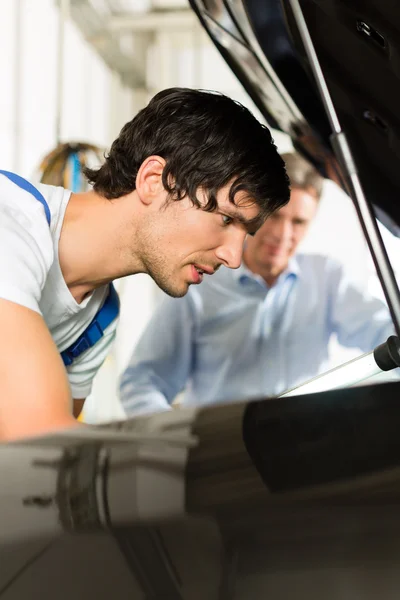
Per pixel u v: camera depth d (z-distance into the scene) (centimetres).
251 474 28
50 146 640
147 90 794
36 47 609
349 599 20
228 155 107
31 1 595
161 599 21
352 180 76
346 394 40
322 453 30
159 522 24
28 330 81
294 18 74
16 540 24
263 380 266
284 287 268
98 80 740
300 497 25
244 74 99
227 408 39
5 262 85
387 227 97
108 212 111
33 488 28
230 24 86
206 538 23
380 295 284
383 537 22
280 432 34
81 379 137
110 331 135
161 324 263
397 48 68
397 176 87
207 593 21
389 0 62
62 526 25
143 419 38
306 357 274
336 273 279
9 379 78
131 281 709
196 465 29
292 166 271
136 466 29
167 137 107
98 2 663
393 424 33
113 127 778
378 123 82
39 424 75
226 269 264
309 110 95
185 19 712
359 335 282
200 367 267
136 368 262
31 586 22
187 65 774
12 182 100
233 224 111
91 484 28
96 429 36
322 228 730
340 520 23
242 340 266
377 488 25
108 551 23
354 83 78
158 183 109
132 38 750
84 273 114
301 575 21
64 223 110
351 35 72
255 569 21
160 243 110
